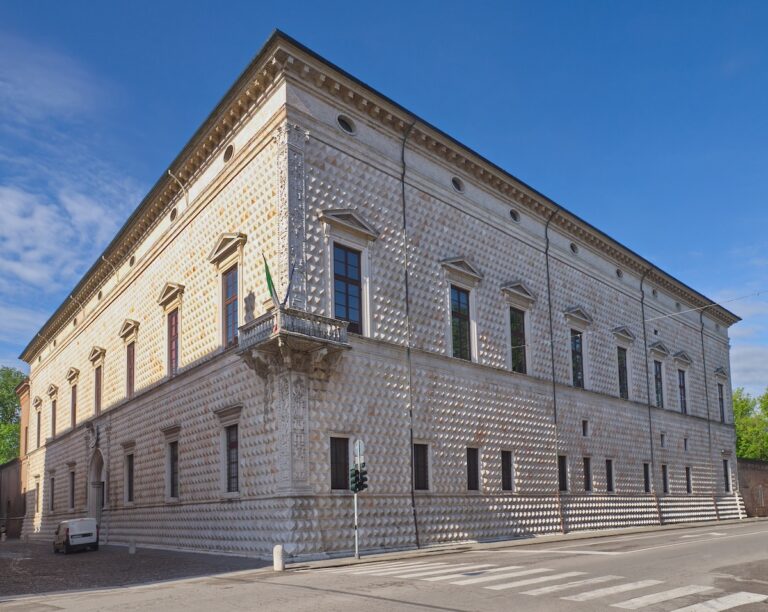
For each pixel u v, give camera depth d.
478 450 30.86
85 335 48.22
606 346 42.31
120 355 40.28
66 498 48.44
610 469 40.47
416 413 27.98
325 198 26.30
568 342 38.59
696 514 48.81
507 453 32.78
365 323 26.84
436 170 31.67
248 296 26.75
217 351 28.56
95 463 43.19
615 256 44.81
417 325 28.97
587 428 38.78
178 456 31.19
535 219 37.91
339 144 27.25
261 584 16.42
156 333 35.06
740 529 36.03
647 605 12.08
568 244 40.50
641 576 15.71
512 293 34.69
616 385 42.47
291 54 25.61
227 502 26.44
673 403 49.22
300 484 23.08
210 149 30.66
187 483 29.89
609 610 11.63
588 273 41.78
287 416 23.42
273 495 23.55
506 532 31.16
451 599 12.83
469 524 29.27
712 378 56.22
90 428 43.81
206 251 30.42
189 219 32.28
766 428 86.25
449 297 30.91
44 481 55.03
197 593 15.18
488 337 32.78
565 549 24.33
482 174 34.03
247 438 25.62
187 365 31.25
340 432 24.77
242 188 27.92
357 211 27.42
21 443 68.38
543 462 34.66
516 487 32.56
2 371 97.62
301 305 24.53
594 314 41.66
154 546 32.44
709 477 52.06
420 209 30.38
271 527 23.45
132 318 38.69
